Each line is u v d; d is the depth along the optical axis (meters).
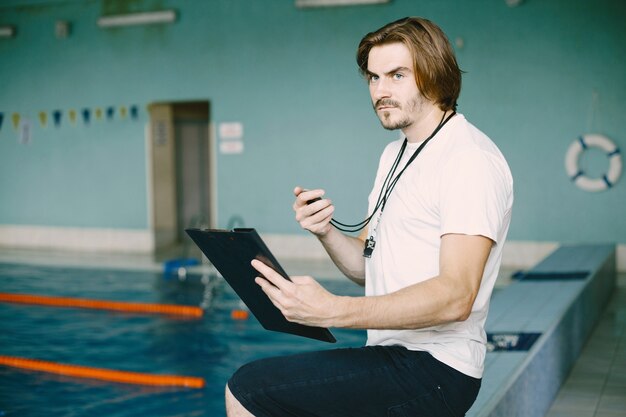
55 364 4.93
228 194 9.97
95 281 8.05
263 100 9.69
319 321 1.29
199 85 10.02
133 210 10.56
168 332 5.86
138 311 6.68
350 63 9.24
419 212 1.44
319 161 9.48
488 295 1.49
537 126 8.38
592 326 5.49
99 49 10.52
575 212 8.28
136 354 5.21
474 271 1.31
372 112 9.19
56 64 10.80
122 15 10.15
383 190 1.60
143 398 4.26
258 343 5.46
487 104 8.58
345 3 9.03
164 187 10.65
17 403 4.20
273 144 9.69
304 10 9.38
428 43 1.41
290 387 1.43
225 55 9.84
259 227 9.84
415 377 1.43
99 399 4.26
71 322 6.27
